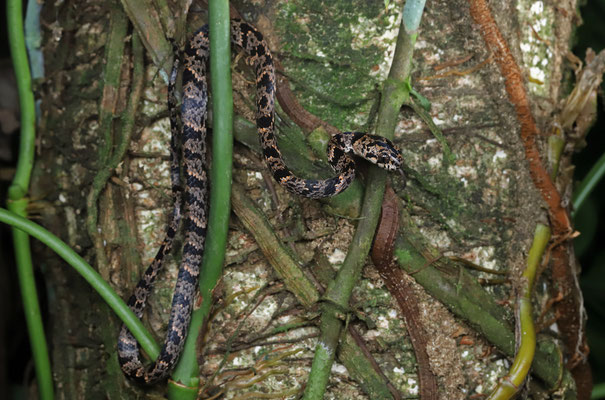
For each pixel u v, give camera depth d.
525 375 0.65
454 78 0.66
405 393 0.65
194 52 0.65
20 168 0.69
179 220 0.66
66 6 0.68
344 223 0.65
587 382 0.70
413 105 0.65
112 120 0.66
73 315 0.68
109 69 0.66
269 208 0.65
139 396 0.66
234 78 0.66
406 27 0.65
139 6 0.66
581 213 0.81
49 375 0.69
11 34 0.69
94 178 0.67
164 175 0.66
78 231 0.68
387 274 0.65
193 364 0.65
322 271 0.65
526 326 0.66
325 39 0.66
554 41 0.69
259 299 0.65
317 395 0.64
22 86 0.69
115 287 0.66
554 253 0.68
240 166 0.65
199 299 0.65
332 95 0.65
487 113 0.66
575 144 0.70
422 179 0.66
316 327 0.65
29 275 0.69
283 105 0.65
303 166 0.65
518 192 0.67
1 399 0.77
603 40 0.81
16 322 0.80
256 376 0.65
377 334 0.65
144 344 0.65
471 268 0.66
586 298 0.81
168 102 0.66
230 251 0.65
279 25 0.66
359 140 0.64
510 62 0.66
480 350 0.66
